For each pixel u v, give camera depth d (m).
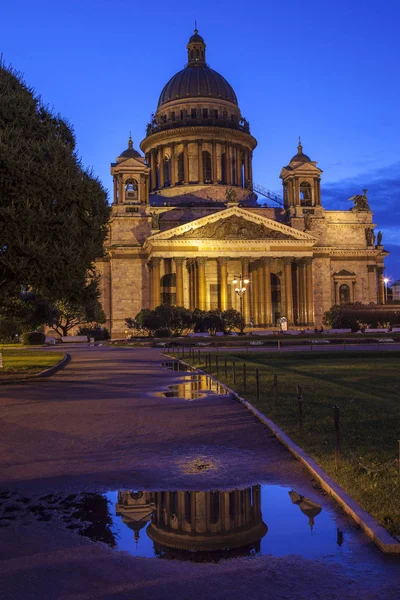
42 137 39.47
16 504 11.51
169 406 23.91
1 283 37.47
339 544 9.13
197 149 136.50
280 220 131.38
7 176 34.66
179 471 13.75
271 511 10.78
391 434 15.80
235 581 7.99
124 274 120.88
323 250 125.31
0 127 36.97
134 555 8.95
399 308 113.38
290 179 129.62
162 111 142.12
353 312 109.94
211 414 21.67
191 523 10.31
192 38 147.50
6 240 34.81
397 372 35.03
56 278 37.06
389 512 9.72
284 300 120.19
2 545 9.41
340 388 26.41
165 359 56.12
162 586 7.86
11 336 113.38
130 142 129.12
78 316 106.81
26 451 16.03
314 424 17.72
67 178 37.31
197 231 114.06
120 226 122.94
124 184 124.69
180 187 134.75
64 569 8.46
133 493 12.16
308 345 73.31
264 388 27.50
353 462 12.92
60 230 36.84
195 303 116.75
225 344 75.50
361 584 7.80
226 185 136.25
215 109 139.38
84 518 10.68
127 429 19.05
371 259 129.88
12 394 28.64
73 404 24.89
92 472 13.80
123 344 88.19
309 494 11.71
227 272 120.69
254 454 15.20
